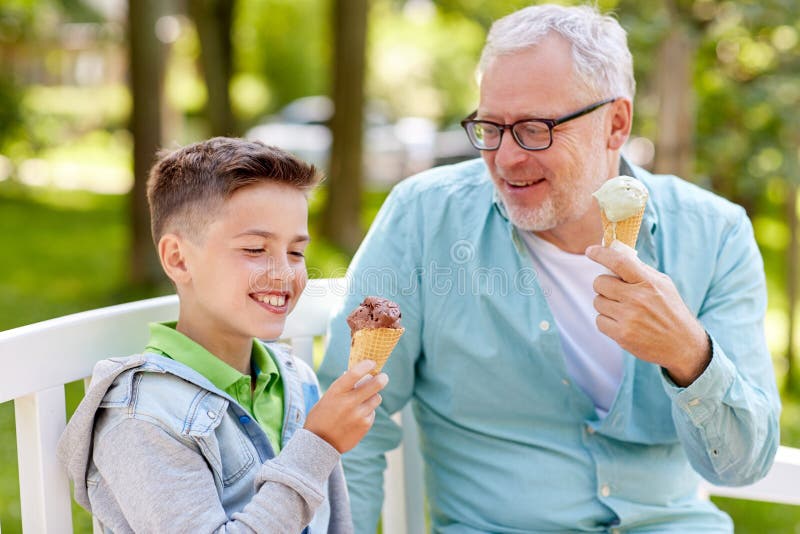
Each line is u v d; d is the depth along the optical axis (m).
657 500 2.03
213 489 1.50
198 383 1.56
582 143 1.96
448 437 2.10
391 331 1.50
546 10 2.01
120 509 1.54
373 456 2.06
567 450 2.00
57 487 1.64
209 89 12.78
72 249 9.90
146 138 7.74
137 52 7.62
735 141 4.85
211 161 1.60
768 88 4.66
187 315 1.67
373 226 2.16
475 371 2.04
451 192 2.12
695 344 1.74
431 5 12.59
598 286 1.72
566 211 1.98
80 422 1.51
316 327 2.12
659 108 4.37
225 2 13.91
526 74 1.93
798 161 4.93
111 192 14.69
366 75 9.59
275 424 1.71
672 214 2.09
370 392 1.50
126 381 1.53
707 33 4.34
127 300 7.61
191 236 1.61
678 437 2.00
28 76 19.72
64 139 19.67
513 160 1.95
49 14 16.02
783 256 7.31
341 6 9.48
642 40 4.20
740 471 1.91
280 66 26.08
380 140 17.11
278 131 18.47
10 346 1.55
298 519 1.47
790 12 4.29
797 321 6.13
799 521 3.90
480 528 2.04
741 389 1.83
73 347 1.66
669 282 1.72
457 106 25.05
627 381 1.98
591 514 1.98
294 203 1.63
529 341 2.00
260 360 1.75
